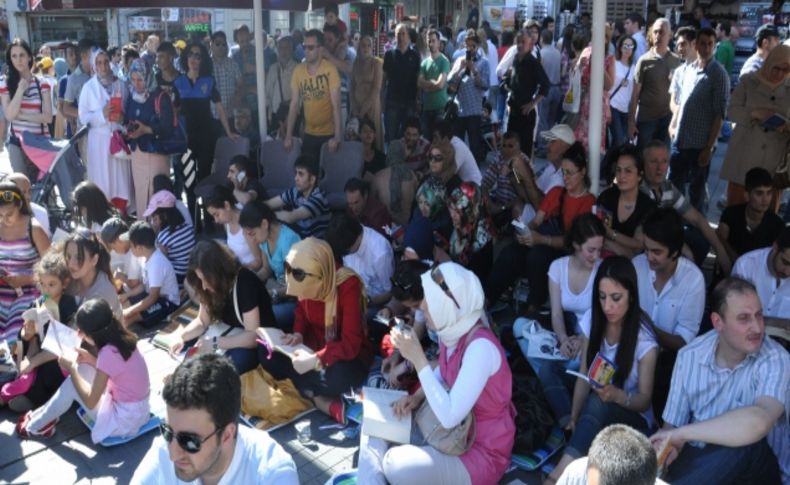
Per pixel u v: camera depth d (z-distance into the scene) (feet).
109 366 12.02
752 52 42.68
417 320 13.55
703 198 22.31
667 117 25.59
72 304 14.21
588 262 13.15
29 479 11.64
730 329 9.02
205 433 6.66
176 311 17.38
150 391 13.67
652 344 10.68
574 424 11.42
